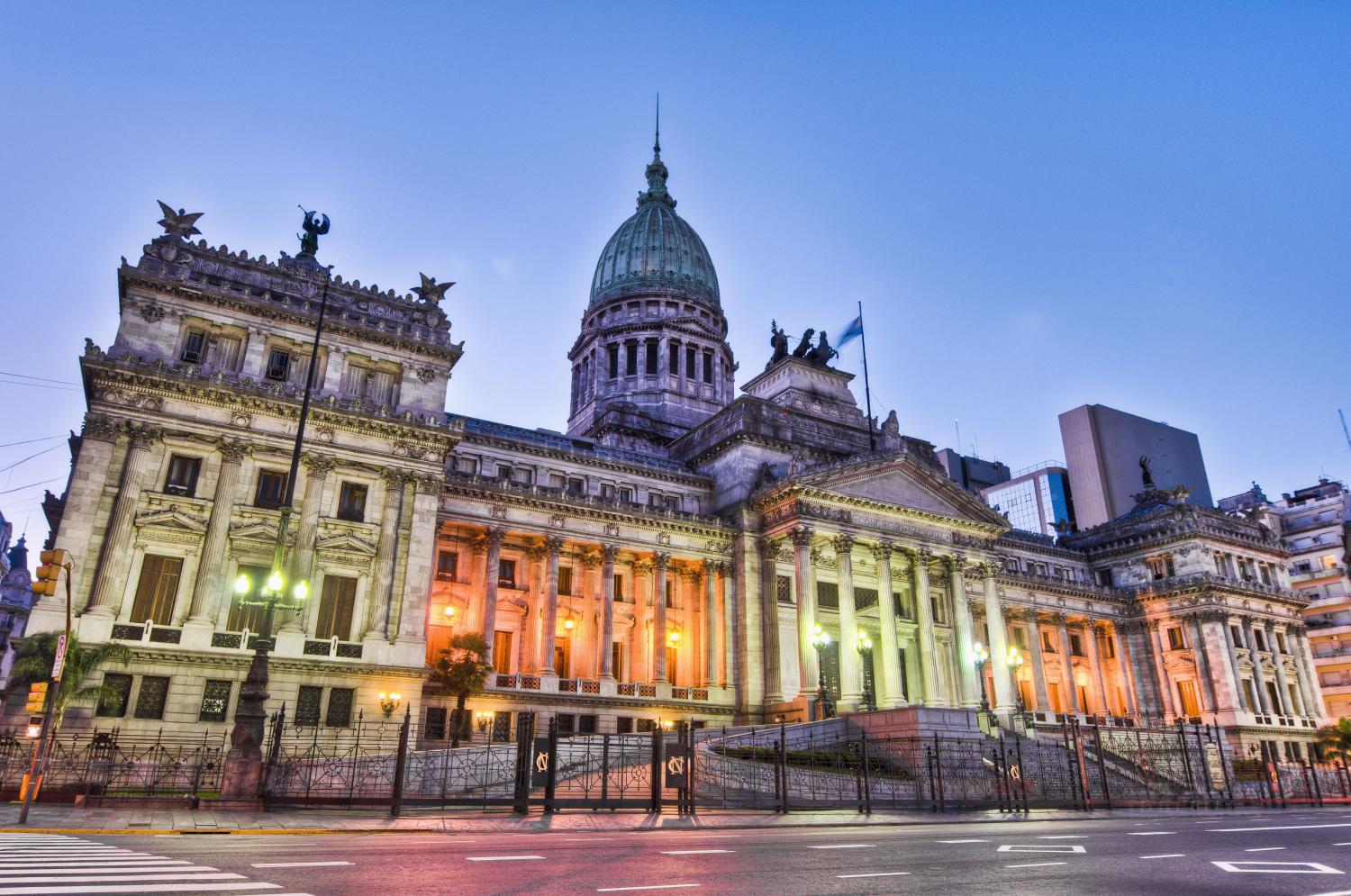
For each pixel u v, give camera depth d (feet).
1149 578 372.17
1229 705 333.21
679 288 414.62
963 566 284.82
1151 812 151.84
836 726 207.82
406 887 51.55
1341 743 310.24
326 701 183.32
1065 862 69.56
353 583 196.34
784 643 261.44
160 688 171.22
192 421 187.32
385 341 214.48
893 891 53.31
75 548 171.42
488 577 234.79
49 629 164.76
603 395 393.09
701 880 56.95
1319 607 422.00
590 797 142.82
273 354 204.54
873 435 304.09
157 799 121.60
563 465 270.67
